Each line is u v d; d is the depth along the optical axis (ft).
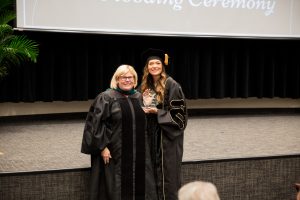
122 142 11.03
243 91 21.40
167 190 11.29
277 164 13.34
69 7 17.88
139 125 11.12
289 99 22.66
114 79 11.37
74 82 19.10
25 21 17.33
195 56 20.53
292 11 20.67
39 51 18.34
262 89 21.65
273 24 20.52
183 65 20.40
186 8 19.33
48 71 18.53
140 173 11.15
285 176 13.46
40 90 18.74
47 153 13.55
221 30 19.89
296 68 21.90
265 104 22.49
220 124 19.20
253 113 22.26
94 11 18.20
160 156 11.40
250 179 13.10
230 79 21.31
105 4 18.30
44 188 11.35
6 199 11.05
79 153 13.61
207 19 19.66
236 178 12.95
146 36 19.44
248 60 21.27
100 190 11.16
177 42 20.26
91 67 19.31
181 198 5.81
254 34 20.33
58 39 18.51
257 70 21.58
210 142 15.51
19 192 11.15
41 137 15.94
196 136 16.58
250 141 15.71
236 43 21.03
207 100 21.66
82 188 11.71
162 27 19.12
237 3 19.95
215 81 21.13
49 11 17.63
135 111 11.13
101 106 10.96
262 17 20.34
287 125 19.08
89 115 11.16
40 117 19.36
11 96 18.40
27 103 19.10
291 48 21.89
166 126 11.14
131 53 19.61
